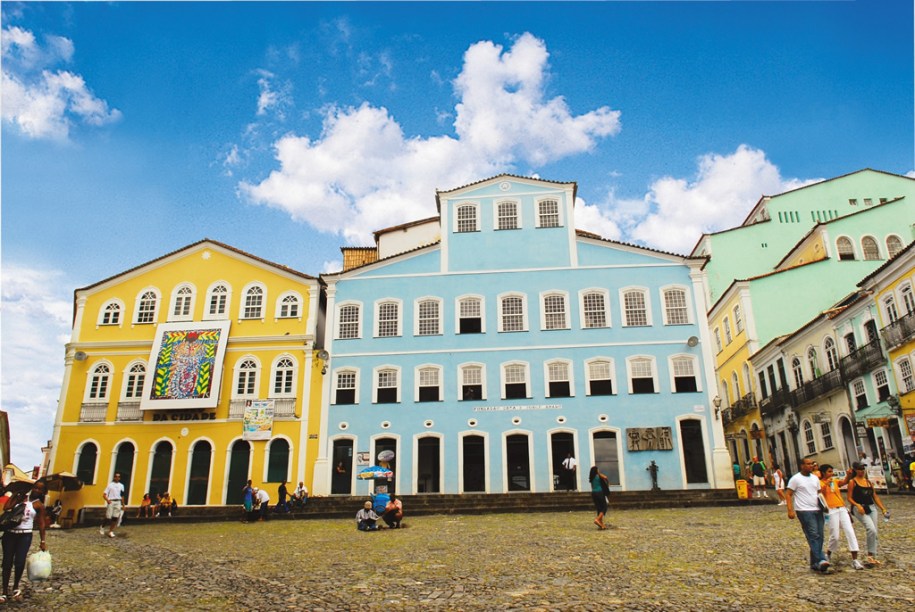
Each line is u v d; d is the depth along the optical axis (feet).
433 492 96.94
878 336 90.22
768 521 57.82
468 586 31.99
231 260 110.42
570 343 101.60
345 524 72.49
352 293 107.45
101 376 105.50
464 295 105.81
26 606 30.40
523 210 110.01
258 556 45.96
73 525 84.48
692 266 103.81
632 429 96.48
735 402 136.36
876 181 144.77
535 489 95.61
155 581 36.40
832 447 101.71
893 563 33.73
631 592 29.55
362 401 101.24
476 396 100.63
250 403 101.24
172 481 98.73
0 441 140.77
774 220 145.79
